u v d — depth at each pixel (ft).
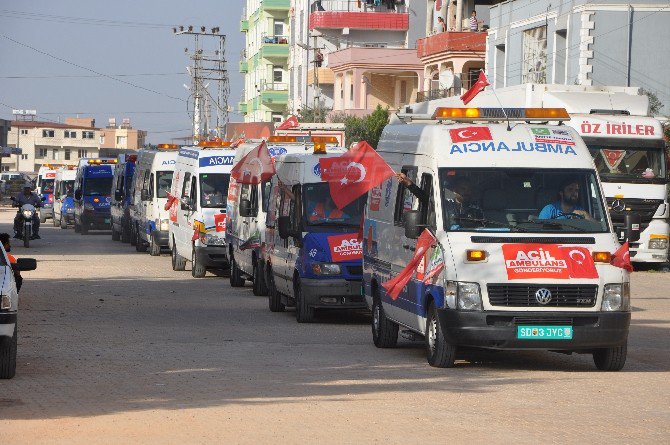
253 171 97.19
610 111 137.39
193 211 124.36
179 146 157.89
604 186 135.03
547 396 51.13
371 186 70.44
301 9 359.66
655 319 89.35
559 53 197.36
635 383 56.03
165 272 132.36
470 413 45.91
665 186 136.15
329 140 109.50
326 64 326.85
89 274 127.54
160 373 57.57
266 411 45.57
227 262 121.80
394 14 315.17
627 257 59.41
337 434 40.70
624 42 187.11
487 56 228.22
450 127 63.98
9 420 43.04
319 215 84.99
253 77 437.99
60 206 260.83
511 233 60.18
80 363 61.36
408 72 293.23
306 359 64.18
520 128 64.23
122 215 193.16
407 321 65.21
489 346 58.29
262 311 92.68
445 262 59.11
